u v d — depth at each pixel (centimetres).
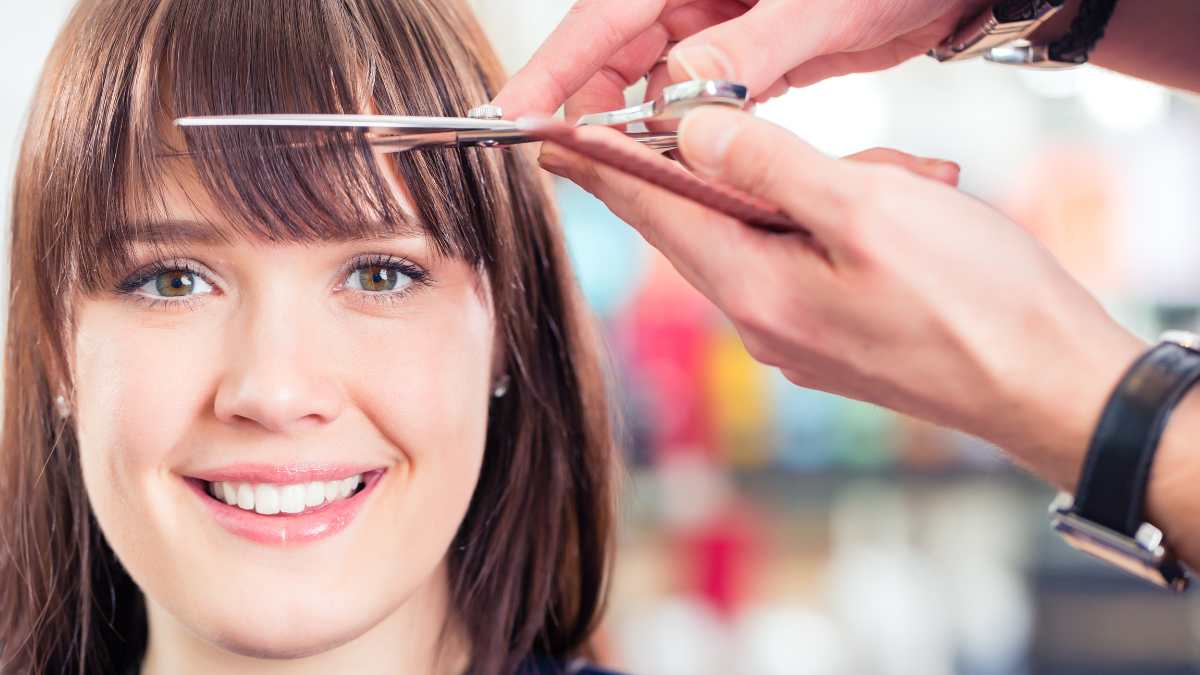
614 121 54
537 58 58
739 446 110
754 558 112
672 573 112
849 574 112
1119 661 107
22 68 108
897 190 50
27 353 66
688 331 109
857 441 111
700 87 52
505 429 68
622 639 110
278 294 58
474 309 61
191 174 57
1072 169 108
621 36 59
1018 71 110
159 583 59
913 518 112
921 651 108
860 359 52
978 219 51
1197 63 65
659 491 111
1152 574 51
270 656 59
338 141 58
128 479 58
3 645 68
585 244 108
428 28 63
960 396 52
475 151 61
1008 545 111
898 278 50
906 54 65
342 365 58
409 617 64
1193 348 51
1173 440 50
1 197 106
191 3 59
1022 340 51
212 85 58
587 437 72
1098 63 66
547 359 69
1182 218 106
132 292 58
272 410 57
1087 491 51
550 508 70
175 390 58
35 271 62
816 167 50
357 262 59
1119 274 106
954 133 111
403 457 60
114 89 59
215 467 58
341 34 59
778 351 54
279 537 59
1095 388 51
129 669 68
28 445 67
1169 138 107
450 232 60
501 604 68
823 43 58
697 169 52
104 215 58
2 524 68
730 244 52
